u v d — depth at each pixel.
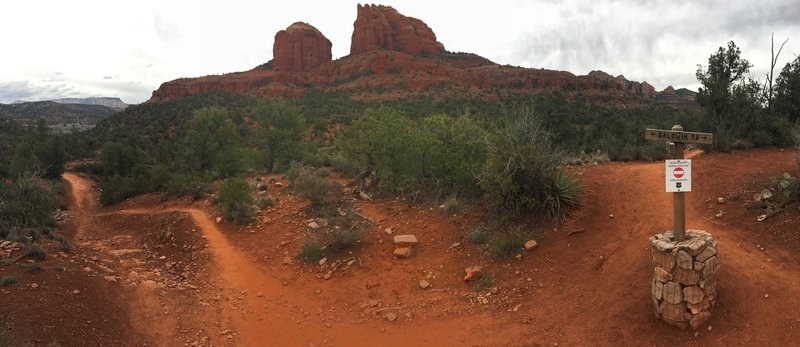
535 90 106.62
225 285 9.93
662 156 15.40
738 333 5.82
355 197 16.09
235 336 7.64
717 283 6.67
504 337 7.07
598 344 6.50
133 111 93.88
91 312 7.53
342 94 112.38
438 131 15.69
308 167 21.19
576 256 8.78
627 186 11.27
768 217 8.04
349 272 10.06
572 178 11.19
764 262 6.95
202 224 14.66
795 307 5.91
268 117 31.09
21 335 6.26
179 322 8.00
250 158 30.17
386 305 8.55
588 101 93.88
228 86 128.38
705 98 16.09
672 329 6.20
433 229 11.64
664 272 6.18
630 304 6.97
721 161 12.09
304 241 12.12
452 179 14.05
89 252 11.95
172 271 11.16
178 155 39.41
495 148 10.89
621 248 8.54
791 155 11.90
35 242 11.11
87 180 46.16
